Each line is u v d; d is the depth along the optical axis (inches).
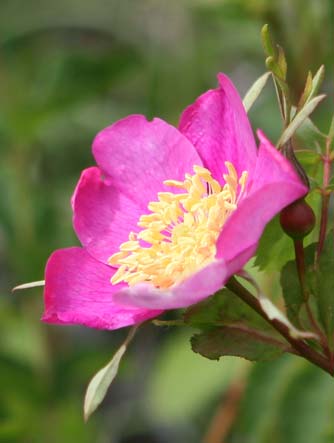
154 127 15.0
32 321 23.1
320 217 14.1
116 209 14.9
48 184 24.3
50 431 21.9
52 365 22.8
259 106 24.0
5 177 22.7
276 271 14.1
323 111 21.3
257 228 12.7
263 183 13.2
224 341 13.5
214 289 12.8
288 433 18.7
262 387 18.9
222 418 20.7
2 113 22.4
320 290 13.4
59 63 22.0
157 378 22.3
